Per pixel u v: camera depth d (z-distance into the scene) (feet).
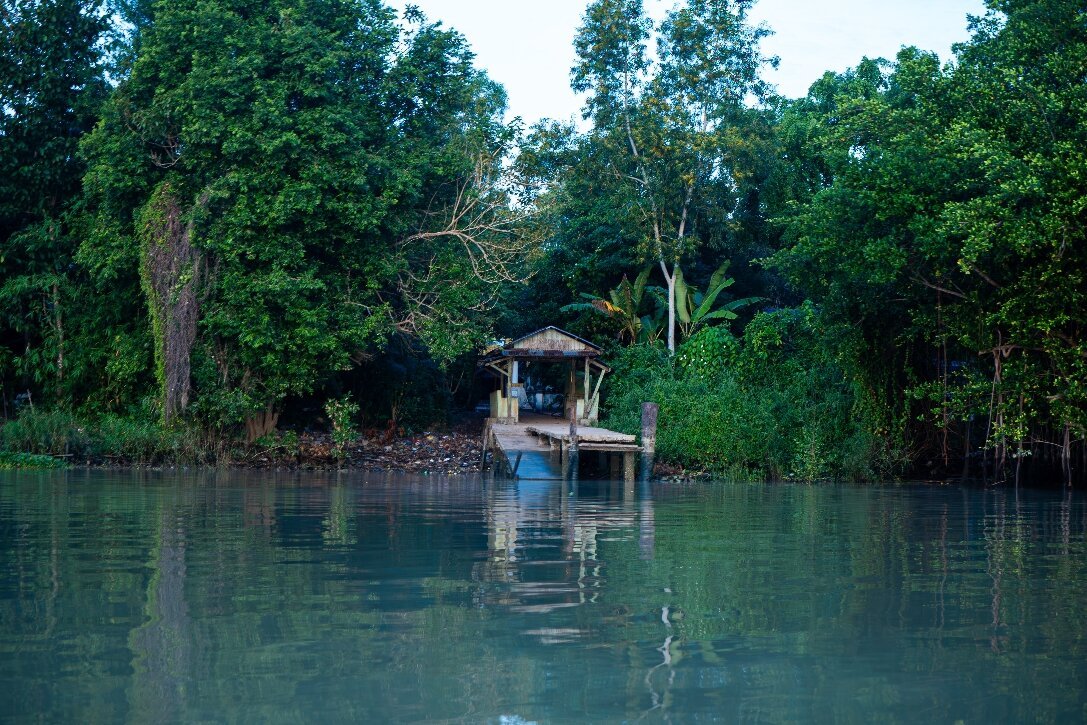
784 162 116.26
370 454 93.66
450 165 89.51
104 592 19.38
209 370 83.20
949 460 83.20
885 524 37.60
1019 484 74.08
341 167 82.38
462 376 131.44
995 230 58.44
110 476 66.03
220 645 15.12
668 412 89.35
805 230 72.79
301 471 82.38
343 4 86.89
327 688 12.91
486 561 24.36
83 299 92.07
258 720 11.57
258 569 22.57
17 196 90.68
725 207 117.80
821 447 83.46
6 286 89.45
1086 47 60.75
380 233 86.94
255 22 82.79
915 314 74.64
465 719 11.75
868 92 106.73
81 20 91.45
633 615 17.72
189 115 78.64
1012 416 69.26
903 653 15.21
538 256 96.12
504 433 89.25
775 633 16.46
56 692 12.60
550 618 17.34
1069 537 32.94
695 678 13.65
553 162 117.19
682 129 113.70
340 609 17.93
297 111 82.17
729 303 116.78
